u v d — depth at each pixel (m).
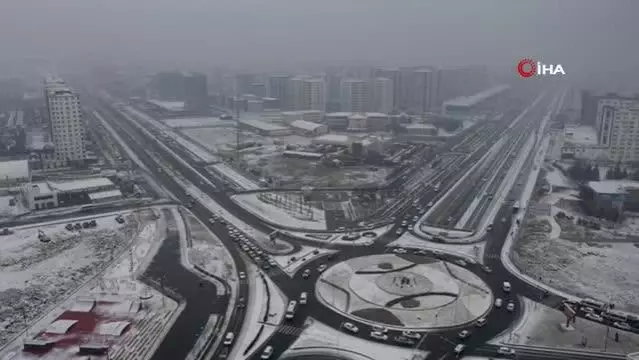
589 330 150.88
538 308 164.25
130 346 141.00
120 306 163.62
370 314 159.38
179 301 167.50
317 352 139.38
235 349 140.00
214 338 145.25
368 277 185.38
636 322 154.75
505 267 195.50
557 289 178.00
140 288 176.50
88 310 161.00
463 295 171.88
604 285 181.62
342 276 186.38
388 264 196.88
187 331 149.12
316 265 196.38
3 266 194.62
